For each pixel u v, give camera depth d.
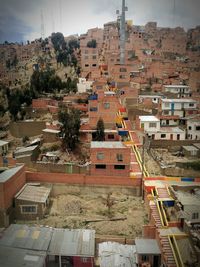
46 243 32.84
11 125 72.62
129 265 31.08
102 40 168.38
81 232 35.31
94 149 49.56
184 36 165.12
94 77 108.94
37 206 41.94
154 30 183.88
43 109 82.25
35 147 58.62
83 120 71.50
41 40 176.75
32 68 146.12
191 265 28.69
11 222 41.25
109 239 35.19
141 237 37.12
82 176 48.44
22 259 30.02
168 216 38.34
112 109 66.38
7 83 120.06
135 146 62.78
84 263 31.77
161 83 106.12
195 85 98.25
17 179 44.03
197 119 69.19
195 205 35.88
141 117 69.56
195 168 53.19
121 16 114.00
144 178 48.16
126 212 43.75
